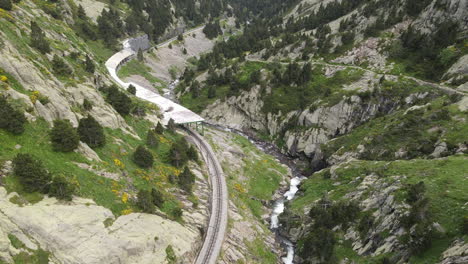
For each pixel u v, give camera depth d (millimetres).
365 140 80312
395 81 99062
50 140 48344
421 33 110500
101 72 97625
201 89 143125
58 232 35906
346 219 56125
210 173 77625
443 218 41969
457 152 59344
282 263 57531
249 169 88750
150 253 42594
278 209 75438
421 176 52812
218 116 129750
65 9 150250
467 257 33938
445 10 105250
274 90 122375
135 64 157500
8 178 37469
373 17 129625
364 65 115875
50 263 33125
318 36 141875
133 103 89875
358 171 68812
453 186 47031
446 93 85312
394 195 50688
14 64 49562
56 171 44156
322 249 52781
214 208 62938
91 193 45531
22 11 85062
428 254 39156
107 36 162750
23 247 32125
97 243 38250
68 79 67688
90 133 56281
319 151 92812
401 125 76000
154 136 74250
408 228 43938
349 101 99062
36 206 37062
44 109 50031
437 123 69188
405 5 121562
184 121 97812
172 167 70000
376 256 45625
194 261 48469
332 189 69625
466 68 88375
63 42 90938
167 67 177750
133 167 60188
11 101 45312
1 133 41812
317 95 110375
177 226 50656
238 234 59188
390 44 115250
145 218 47375
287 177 91062
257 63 142250
